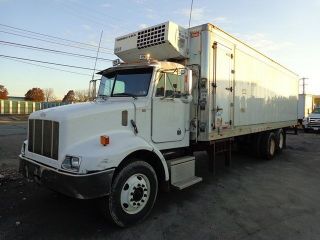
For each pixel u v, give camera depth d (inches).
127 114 207.9
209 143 279.9
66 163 178.4
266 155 441.1
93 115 192.2
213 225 199.3
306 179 334.0
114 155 181.0
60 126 183.8
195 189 282.0
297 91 600.1
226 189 284.4
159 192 269.1
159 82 229.5
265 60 421.7
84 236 178.7
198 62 267.9
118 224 187.5
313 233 190.2
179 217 211.6
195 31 271.1
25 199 239.3
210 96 271.3
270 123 450.9
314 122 993.5
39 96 3031.5
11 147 496.1
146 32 269.7
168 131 238.1
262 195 268.5
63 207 223.5
